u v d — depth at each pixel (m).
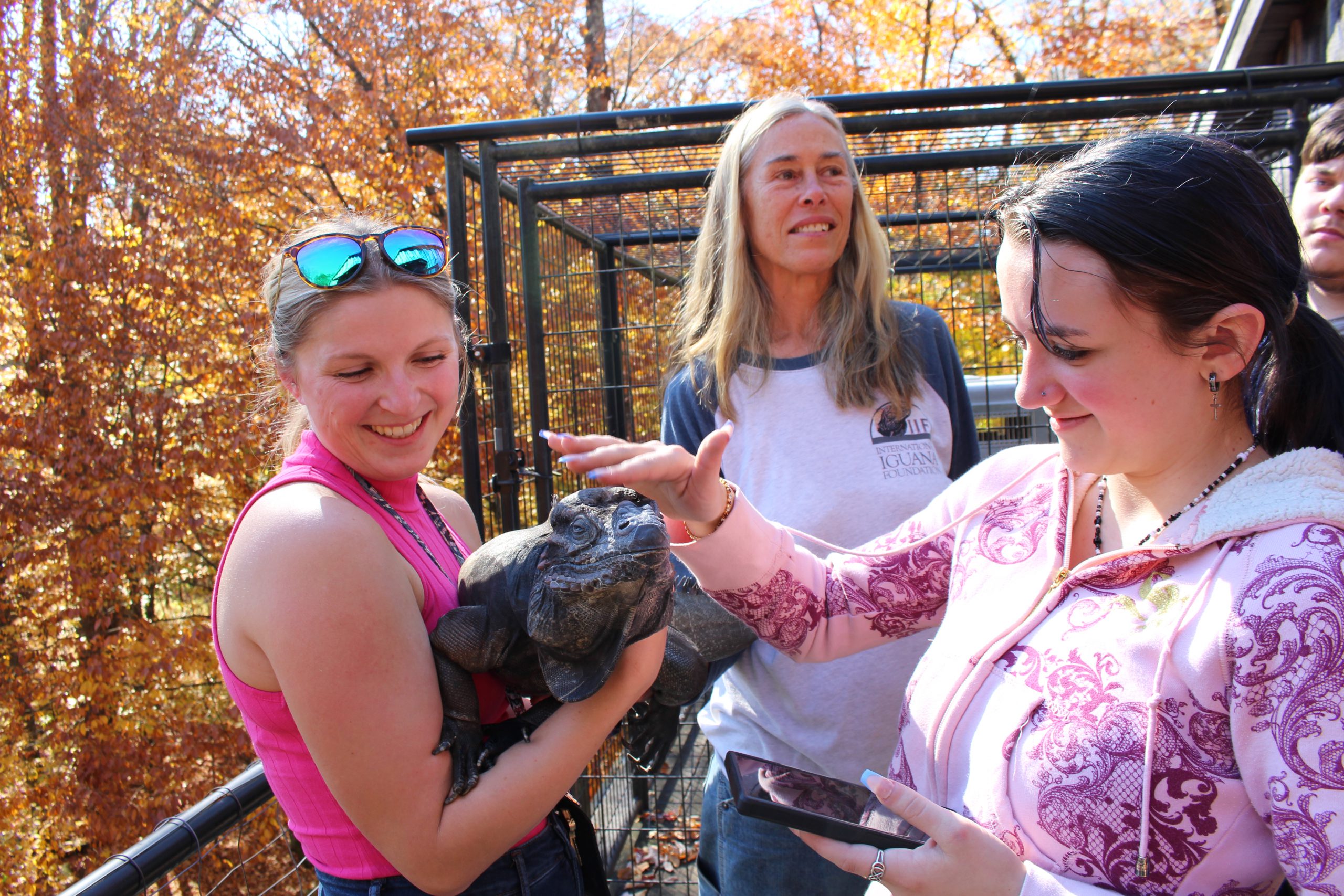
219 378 10.32
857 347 2.29
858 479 2.22
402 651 1.30
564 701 1.30
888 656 2.13
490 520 3.55
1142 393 1.21
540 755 1.35
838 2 12.91
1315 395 1.20
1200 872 1.11
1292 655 1.01
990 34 12.59
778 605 1.73
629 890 3.88
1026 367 1.30
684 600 2.10
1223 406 1.27
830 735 2.11
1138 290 1.15
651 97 15.82
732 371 2.36
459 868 1.32
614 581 1.19
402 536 1.47
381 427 1.43
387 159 10.34
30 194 9.84
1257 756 1.04
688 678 1.77
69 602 9.63
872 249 2.35
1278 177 3.91
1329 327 1.23
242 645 1.32
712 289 2.57
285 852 7.97
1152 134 1.24
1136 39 12.23
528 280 3.50
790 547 1.78
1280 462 1.16
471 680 1.42
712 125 3.10
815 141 2.27
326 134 10.52
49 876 9.27
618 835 3.99
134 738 9.52
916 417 2.31
